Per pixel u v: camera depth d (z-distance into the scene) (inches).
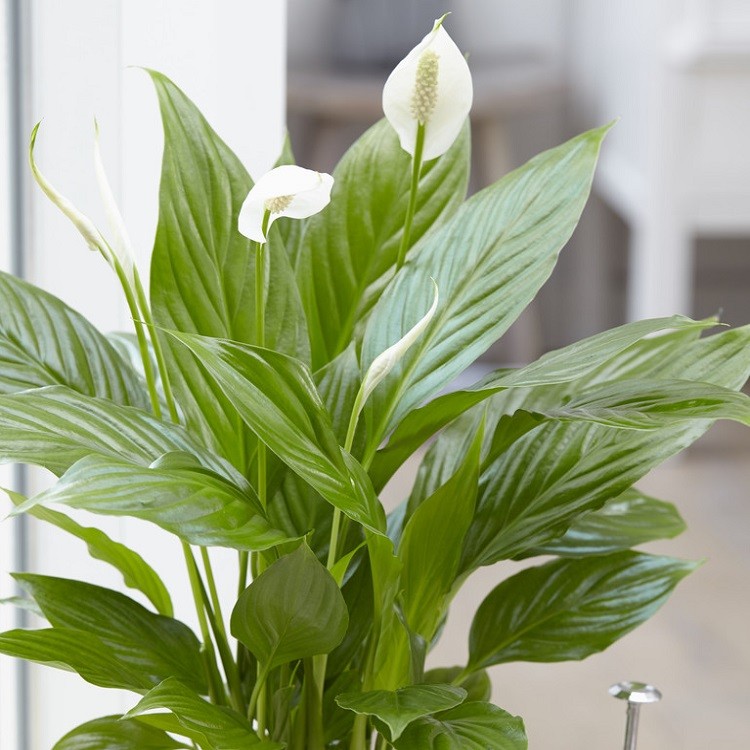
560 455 79.5
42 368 78.0
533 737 142.4
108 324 96.9
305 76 246.4
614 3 240.5
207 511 71.1
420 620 77.8
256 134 97.3
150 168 95.7
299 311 78.7
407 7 245.1
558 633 80.3
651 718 147.9
